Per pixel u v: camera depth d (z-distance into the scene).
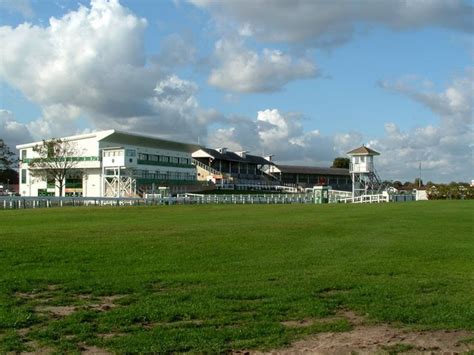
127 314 9.52
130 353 7.71
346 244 19.16
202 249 17.55
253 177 129.75
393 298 10.94
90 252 16.50
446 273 13.81
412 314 9.71
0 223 27.39
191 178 104.94
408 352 7.95
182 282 12.39
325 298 10.95
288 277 13.03
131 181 76.38
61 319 9.31
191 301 10.54
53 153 84.38
